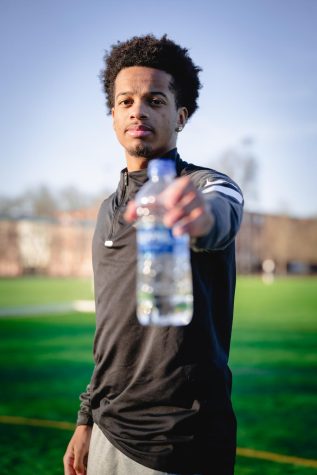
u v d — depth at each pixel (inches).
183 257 55.2
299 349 396.8
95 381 72.2
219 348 68.7
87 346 411.2
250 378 295.6
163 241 53.6
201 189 64.2
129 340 68.4
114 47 77.1
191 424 65.3
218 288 68.8
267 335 471.5
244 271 1581.0
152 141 71.3
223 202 57.2
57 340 444.1
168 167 56.3
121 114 72.6
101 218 75.8
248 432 198.1
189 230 48.0
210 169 69.3
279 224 1617.9
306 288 1095.0
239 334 478.3
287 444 183.8
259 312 661.3
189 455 65.1
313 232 1625.2
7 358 361.4
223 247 55.7
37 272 1504.7
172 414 65.8
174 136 74.0
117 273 70.1
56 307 736.3
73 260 1508.4
